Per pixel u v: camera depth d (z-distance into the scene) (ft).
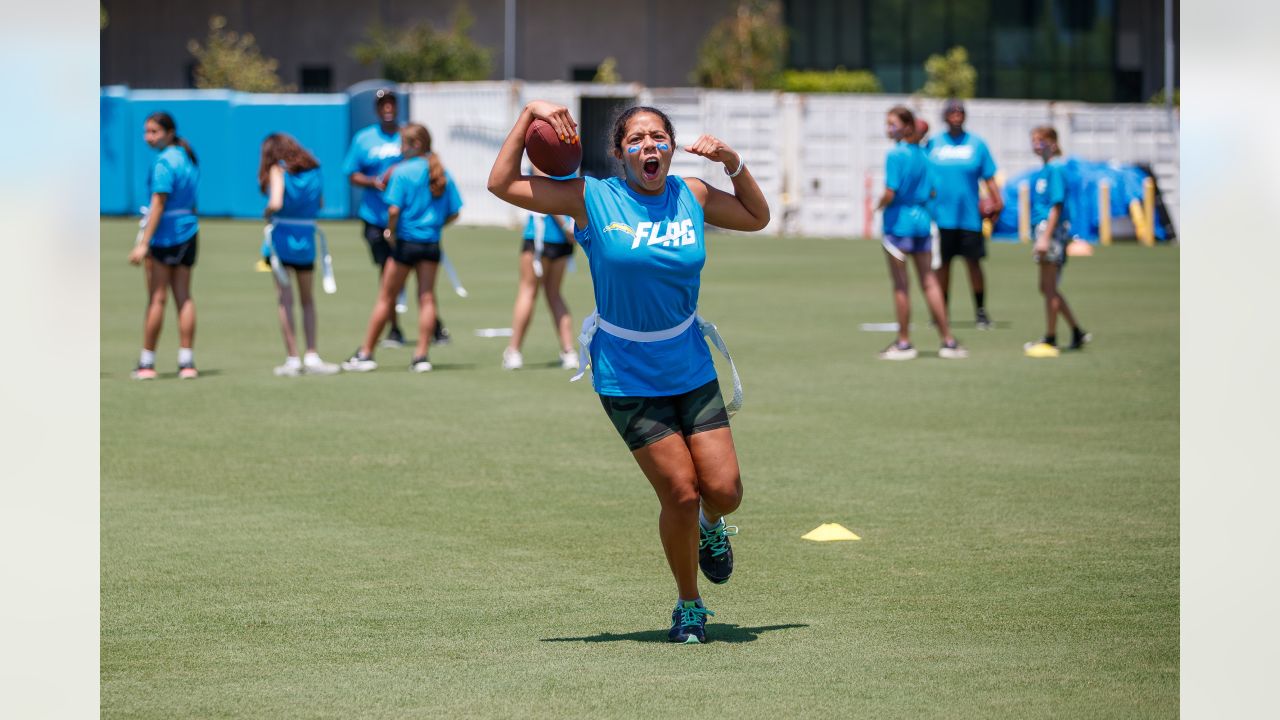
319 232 68.54
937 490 42.68
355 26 247.29
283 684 24.66
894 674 25.11
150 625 28.63
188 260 66.44
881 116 185.16
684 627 27.32
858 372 69.31
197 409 57.88
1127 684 24.53
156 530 37.45
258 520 38.68
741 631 28.12
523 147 26.63
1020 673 25.17
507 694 23.98
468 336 84.38
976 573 32.89
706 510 27.89
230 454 48.39
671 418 26.78
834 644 27.09
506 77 233.76
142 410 57.57
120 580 32.27
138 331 85.56
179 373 67.62
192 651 26.78
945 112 85.56
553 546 35.70
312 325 68.64
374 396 61.57
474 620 28.96
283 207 67.21
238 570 33.27
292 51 249.96
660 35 240.73
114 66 255.09
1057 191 75.56
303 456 48.06
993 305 103.60
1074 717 22.79
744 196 27.78
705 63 225.15
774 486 43.27
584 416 56.54
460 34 233.55
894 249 73.92
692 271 26.43
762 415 56.75
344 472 45.37
